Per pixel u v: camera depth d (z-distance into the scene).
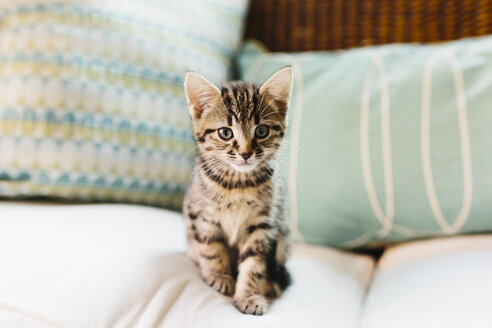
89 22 0.55
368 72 0.58
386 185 0.55
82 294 0.40
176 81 0.58
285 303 0.46
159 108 0.57
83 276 0.41
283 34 0.72
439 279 0.46
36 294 0.40
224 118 0.49
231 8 0.66
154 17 0.59
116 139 0.55
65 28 0.54
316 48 0.71
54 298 0.40
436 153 0.54
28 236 0.45
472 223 0.53
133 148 0.55
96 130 0.54
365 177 0.55
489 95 0.53
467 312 0.41
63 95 0.53
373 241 0.57
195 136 0.51
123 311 0.40
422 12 0.66
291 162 0.57
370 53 0.60
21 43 0.53
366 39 0.69
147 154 0.56
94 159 0.54
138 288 0.42
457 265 0.48
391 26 0.68
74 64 0.53
